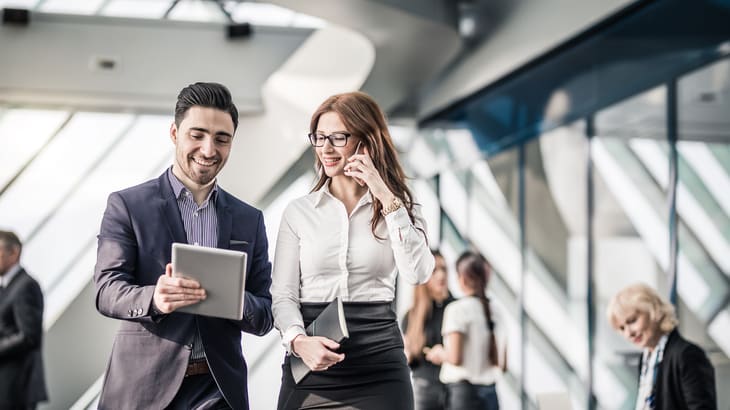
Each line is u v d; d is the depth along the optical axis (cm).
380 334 328
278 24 1223
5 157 1209
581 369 781
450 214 1145
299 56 1143
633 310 436
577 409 790
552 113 821
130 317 310
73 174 1227
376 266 332
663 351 431
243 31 1215
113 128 1242
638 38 643
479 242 1041
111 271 323
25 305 716
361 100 337
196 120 329
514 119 906
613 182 714
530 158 894
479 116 999
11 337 710
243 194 1211
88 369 1203
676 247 607
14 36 1163
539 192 873
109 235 329
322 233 332
